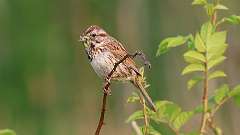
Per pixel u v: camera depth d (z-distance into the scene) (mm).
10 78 17844
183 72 4934
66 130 18250
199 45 4848
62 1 18562
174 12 17609
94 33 7707
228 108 14766
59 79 18438
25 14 17906
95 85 19391
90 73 19391
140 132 4812
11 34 17812
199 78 4918
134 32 18016
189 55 4871
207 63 4879
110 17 18594
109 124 17672
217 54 4863
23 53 17891
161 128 5180
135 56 4949
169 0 17672
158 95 17016
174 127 4879
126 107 15992
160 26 17812
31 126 17859
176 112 4848
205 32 4859
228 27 15844
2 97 17734
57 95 18422
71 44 18688
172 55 17109
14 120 17812
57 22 18453
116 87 17422
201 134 4746
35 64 17969
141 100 4957
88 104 19094
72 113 18562
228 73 15625
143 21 17953
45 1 18141
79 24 18750
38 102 18078
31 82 17953
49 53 18125
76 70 18750
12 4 17766
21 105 17875
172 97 16750
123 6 18188
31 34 17953
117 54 7469
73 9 18828
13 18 17812
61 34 18469
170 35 17672
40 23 18078
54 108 18328
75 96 18750
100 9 18750
